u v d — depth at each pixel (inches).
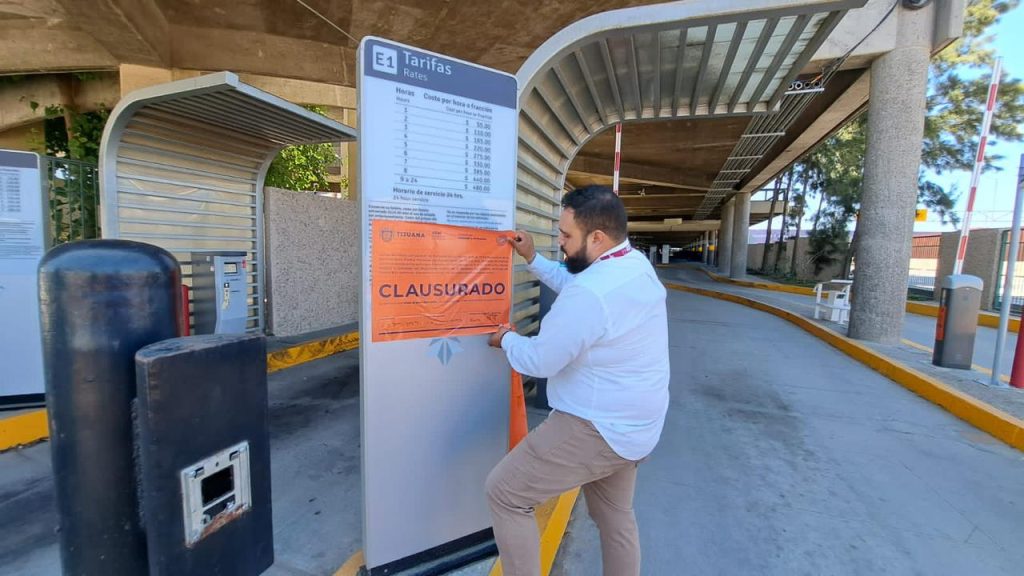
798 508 121.0
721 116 203.9
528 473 68.2
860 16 276.5
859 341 296.4
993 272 458.6
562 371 69.2
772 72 168.2
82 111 348.8
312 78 355.3
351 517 109.9
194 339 48.6
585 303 63.2
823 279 862.5
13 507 113.3
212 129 209.0
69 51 292.2
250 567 53.1
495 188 91.7
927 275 610.9
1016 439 157.4
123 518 47.6
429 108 82.1
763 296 594.6
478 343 92.0
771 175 756.6
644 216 1685.5
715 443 159.6
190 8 292.2
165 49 305.1
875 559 101.7
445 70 83.4
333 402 187.5
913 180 279.7
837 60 287.6
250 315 256.2
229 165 235.6
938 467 143.6
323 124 205.0
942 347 234.8
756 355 284.5
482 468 95.6
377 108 76.9
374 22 311.3
